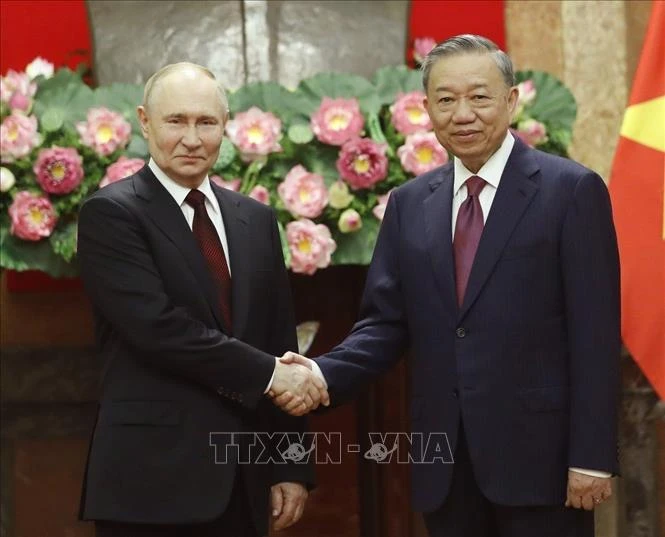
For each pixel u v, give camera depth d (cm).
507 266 378
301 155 505
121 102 513
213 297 393
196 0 550
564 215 378
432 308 387
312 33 548
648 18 636
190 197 402
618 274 382
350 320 609
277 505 411
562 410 376
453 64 383
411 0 561
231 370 384
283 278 420
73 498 597
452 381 382
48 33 600
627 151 506
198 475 383
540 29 632
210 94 397
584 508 369
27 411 599
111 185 402
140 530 384
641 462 602
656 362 485
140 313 382
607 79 635
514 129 521
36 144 498
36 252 504
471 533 385
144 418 383
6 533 593
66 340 605
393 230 411
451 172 403
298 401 392
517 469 374
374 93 514
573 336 373
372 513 602
